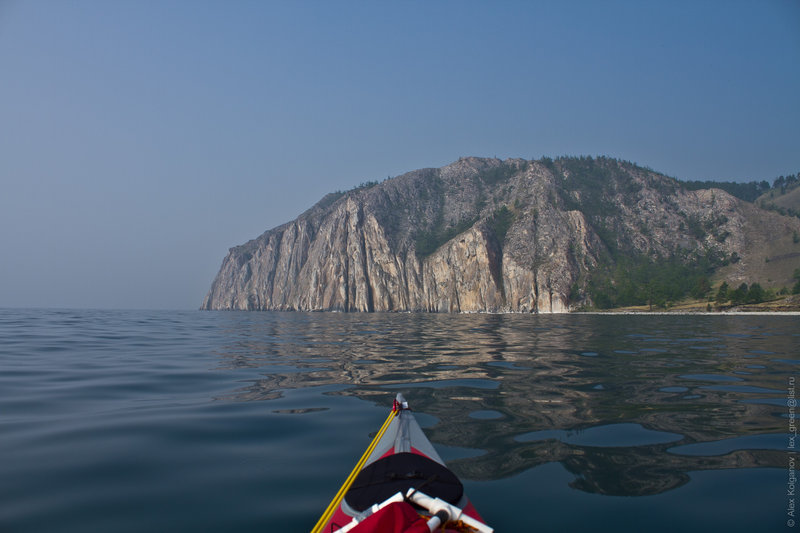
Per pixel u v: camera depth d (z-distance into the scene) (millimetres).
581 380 16422
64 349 26781
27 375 17672
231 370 19250
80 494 7199
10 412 12062
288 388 15367
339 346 30250
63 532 6047
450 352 26250
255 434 10219
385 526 4859
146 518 6445
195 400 13555
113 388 15305
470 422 10984
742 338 35281
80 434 10180
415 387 15414
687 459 8547
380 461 7695
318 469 8234
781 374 17484
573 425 10703
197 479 7797
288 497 7121
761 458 8602
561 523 6223
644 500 6918
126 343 31000
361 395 14195
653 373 17891
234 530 6117
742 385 15320
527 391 14586
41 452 9031
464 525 5289
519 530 6035
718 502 6867
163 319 74562
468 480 7594
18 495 7141
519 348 28312
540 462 8391
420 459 7645
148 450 9188
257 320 84625
